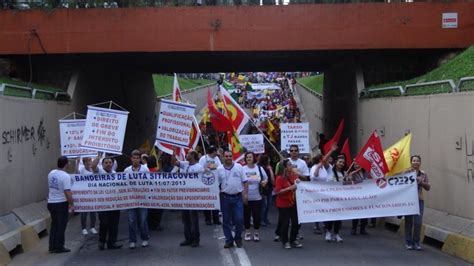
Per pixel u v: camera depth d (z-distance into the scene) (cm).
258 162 1603
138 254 1172
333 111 2862
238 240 1241
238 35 2023
